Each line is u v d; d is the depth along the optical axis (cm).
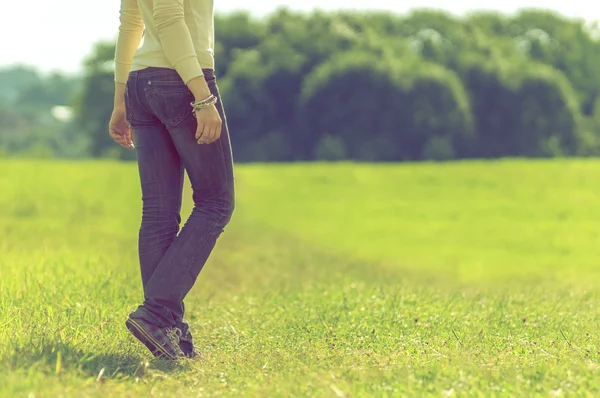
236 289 1722
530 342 934
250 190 5753
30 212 3797
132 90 823
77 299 1190
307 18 16850
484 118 15338
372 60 14812
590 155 15375
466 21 17900
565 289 1711
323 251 2917
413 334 1007
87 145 16750
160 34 789
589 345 922
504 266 2836
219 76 16150
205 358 841
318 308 1270
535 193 5466
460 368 750
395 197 5475
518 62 15912
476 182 6028
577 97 16925
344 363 810
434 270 2661
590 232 3947
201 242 825
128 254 2103
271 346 926
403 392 665
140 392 673
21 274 1474
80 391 643
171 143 839
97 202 4331
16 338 839
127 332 941
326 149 14575
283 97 15462
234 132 15350
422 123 14712
